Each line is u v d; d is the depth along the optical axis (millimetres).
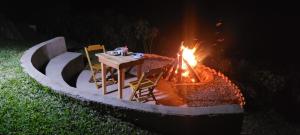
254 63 13500
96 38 14812
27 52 9523
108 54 8688
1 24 13266
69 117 6277
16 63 9195
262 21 17609
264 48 15422
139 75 9125
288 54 14844
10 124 5781
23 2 15812
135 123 6559
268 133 9305
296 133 9672
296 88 11766
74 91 6918
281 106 11266
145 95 8430
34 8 15984
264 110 10961
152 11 18141
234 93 8383
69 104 6730
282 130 9703
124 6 17938
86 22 15164
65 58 10500
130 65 8188
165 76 9727
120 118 6570
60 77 8531
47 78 7629
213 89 8570
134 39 14414
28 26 14695
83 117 6359
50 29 15250
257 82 12227
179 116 6387
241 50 15078
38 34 14523
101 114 6590
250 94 11352
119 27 14703
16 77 7930
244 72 12781
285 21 17344
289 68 13234
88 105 6613
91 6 17188
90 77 9938
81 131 5926
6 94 6977
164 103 8281
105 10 16453
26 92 7125
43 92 7160
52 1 16188
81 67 10992
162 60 11031
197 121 6465
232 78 12609
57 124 5980
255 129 9430
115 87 9289
